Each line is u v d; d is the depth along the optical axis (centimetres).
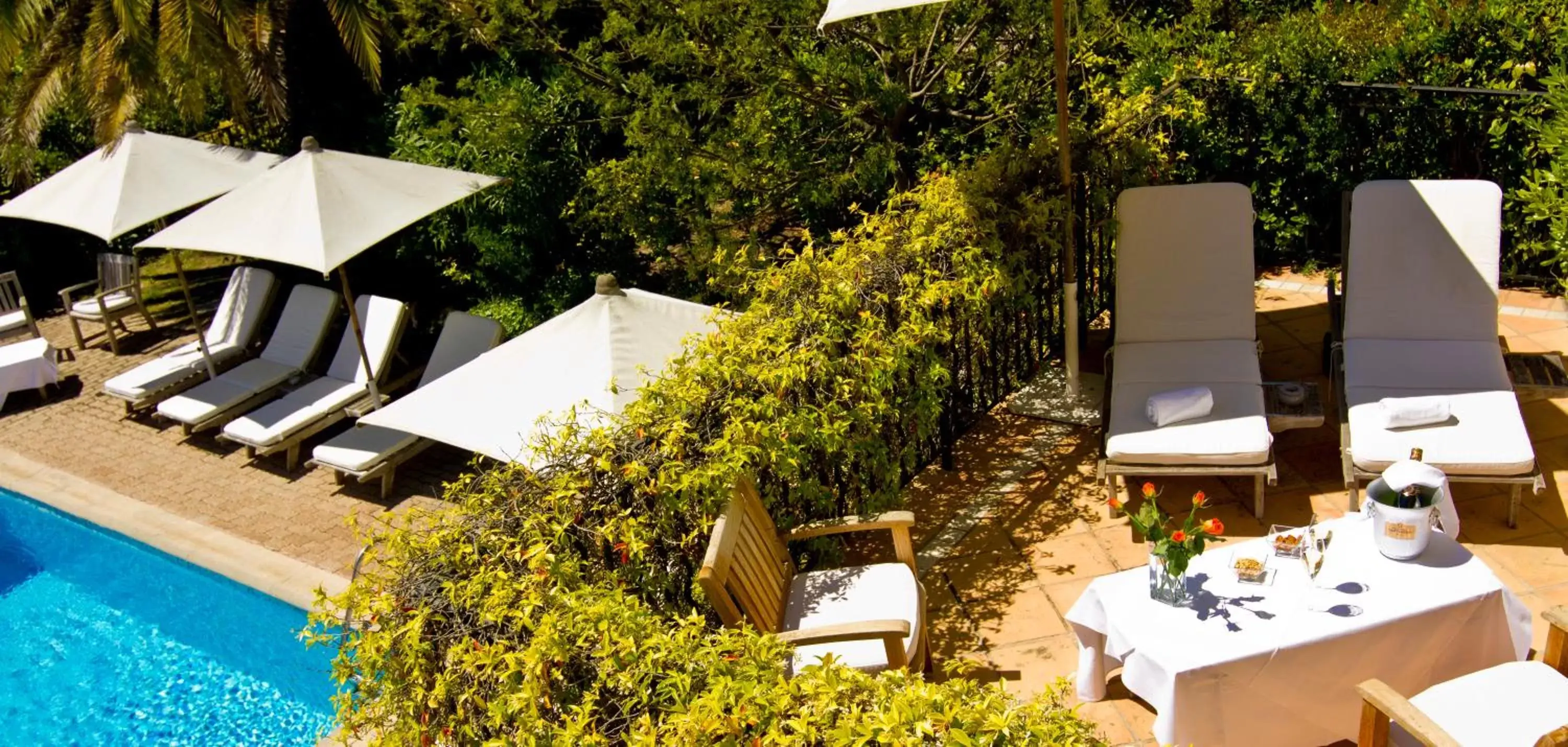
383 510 865
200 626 802
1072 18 878
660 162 942
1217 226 704
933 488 695
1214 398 645
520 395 625
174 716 709
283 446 927
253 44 1143
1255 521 621
